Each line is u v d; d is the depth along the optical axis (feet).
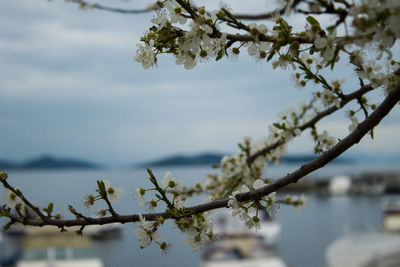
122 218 1.93
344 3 1.64
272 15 1.80
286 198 2.85
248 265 13.03
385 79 2.08
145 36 1.87
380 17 1.60
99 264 12.76
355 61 1.88
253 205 1.98
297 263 17.02
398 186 44.32
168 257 18.02
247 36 1.84
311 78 2.10
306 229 26.17
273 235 17.98
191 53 1.85
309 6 1.65
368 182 46.21
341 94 2.28
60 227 1.93
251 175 3.05
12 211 1.94
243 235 14.48
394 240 11.60
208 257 13.39
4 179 1.92
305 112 2.91
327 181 48.24
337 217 30.53
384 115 1.90
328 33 1.69
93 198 1.97
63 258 12.50
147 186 1.98
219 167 3.10
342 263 10.25
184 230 1.95
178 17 1.84
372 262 9.70
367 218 27.68
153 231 1.93
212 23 1.84
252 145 3.13
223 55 1.85
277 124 2.79
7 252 16.33
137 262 17.19
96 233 20.42
